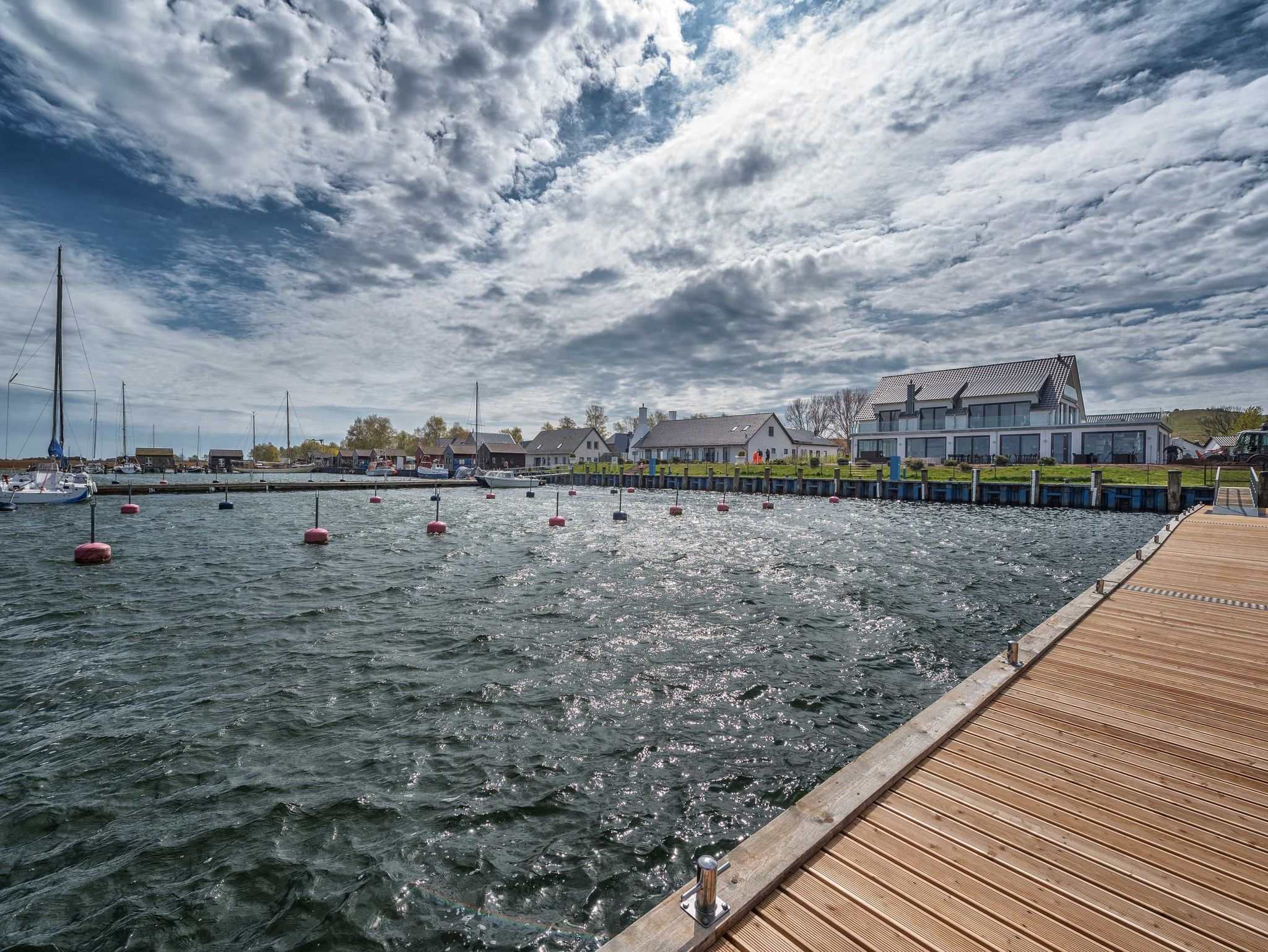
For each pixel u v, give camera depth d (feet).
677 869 15.57
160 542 74.59
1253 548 44.83
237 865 15.69
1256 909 10.30
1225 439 151.23
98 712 24.75
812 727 23.49
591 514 114.32
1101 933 9.82
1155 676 21.18
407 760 20.89
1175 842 12.16
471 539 77.66
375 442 482.69
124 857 16.05
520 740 22.36
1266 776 14.70
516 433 429.79
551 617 38.93
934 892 10.72
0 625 37.40
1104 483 109.50
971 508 116.26
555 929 13.71
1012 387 160.25
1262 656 23.13
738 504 135.13
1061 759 15.49
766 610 40.37
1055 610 40.50
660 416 344.90
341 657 31.22
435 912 14.19
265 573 53.62
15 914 14.05
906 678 28.58
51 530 86.38
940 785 14.26
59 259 141.49
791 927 9.90
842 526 90.27
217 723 23.71
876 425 182.19
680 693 26.66
